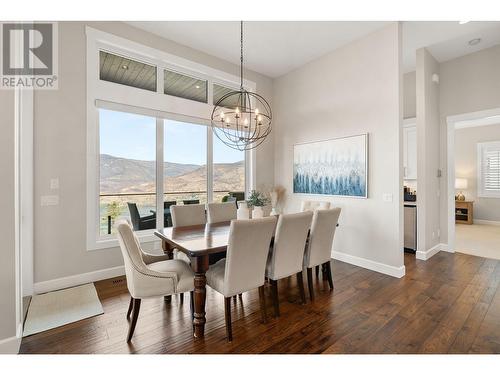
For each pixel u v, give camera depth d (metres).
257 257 2.15
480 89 4.11
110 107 3.29
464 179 7.18
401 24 3.40
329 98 4.23
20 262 2.00
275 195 4.84
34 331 2.10
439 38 3.76
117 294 2.81
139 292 1.97
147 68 3.69
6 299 1.83
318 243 2.75
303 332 2.11
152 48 3.62
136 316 2.00
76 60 3.03
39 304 2.56
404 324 2.22
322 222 2.73
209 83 4.37
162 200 3.82
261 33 3.66
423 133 4.04
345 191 3.96
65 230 2.97
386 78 3.45
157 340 2.00
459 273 3.44
